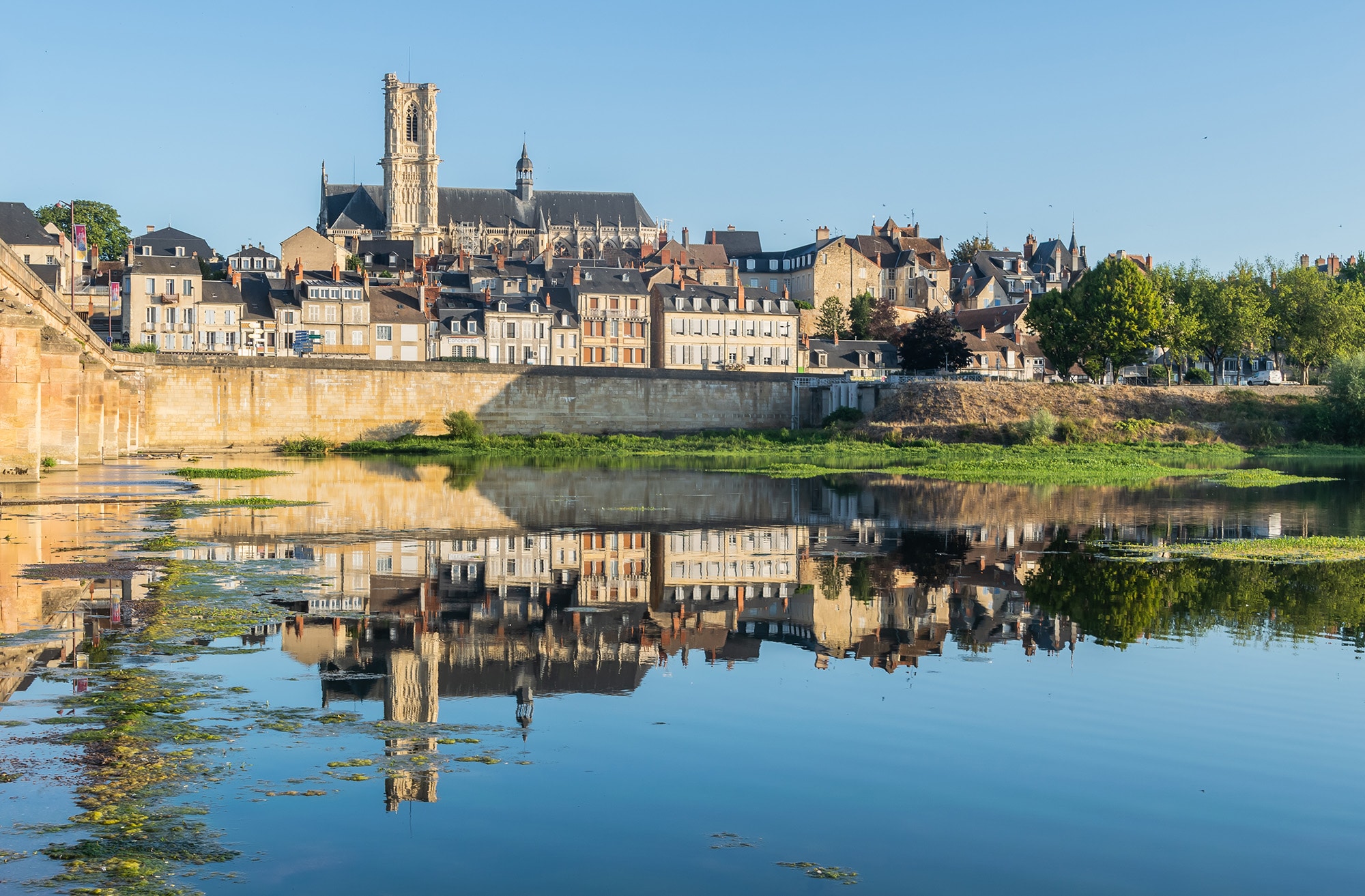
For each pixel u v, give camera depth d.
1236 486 78.88
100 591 30.25
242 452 122.50
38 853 13.79
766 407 148.50
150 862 13.69
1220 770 18.09
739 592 34.84
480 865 14.07
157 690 20.78
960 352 157.62
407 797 16.22
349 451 124.56
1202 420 133.12
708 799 16.53
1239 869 14.51
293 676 22.59
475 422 133.38
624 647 26.53
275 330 150.50
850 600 33.47
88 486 64.38
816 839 15.21
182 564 35.59
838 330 182.50
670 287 167.88
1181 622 29.94
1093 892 13.84
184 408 124.25
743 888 13.66
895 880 13.99
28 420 62.06
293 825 15.03
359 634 26.78
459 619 29.12
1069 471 94.31
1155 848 15.11
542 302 162.62
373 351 153.00
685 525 52.38
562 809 15.98
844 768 17.95
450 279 174.75
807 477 86.38
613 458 115.12
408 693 21.81
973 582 36.78
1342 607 32.09
